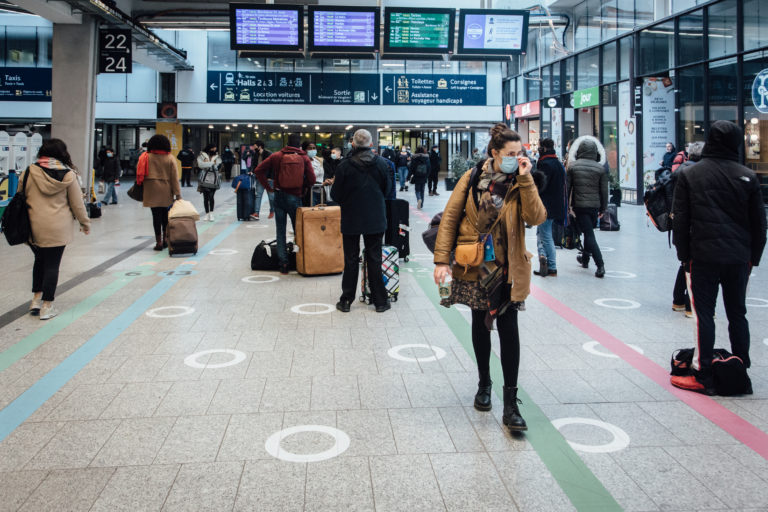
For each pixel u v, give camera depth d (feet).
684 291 20.21
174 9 58.03
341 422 11.98
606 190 26.50
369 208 20.01
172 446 10.94
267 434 11.43
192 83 99.86
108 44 51.13
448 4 77.25
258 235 39.52
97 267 28.22
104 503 9.09
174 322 19.13
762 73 45.60
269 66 99.96
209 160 47.03
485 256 11.53
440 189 91.86
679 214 13.67
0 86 95.96
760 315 19.81
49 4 44.68
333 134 123.65
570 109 74.95
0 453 10.67
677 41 54.19
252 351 16.35
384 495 9.34
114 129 115.03
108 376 14.46
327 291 23.67
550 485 9.66
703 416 12.29
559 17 74.59
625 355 16.14
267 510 8.92
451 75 101.14
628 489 9.53
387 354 16.16
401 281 25.66
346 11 55.83
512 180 11.41
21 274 26.45
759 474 9.99
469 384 14.06
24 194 18.67
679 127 54.90
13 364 15.25
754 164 46.88
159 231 33.01
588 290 23.85
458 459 10.50
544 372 14.88
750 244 13.47
